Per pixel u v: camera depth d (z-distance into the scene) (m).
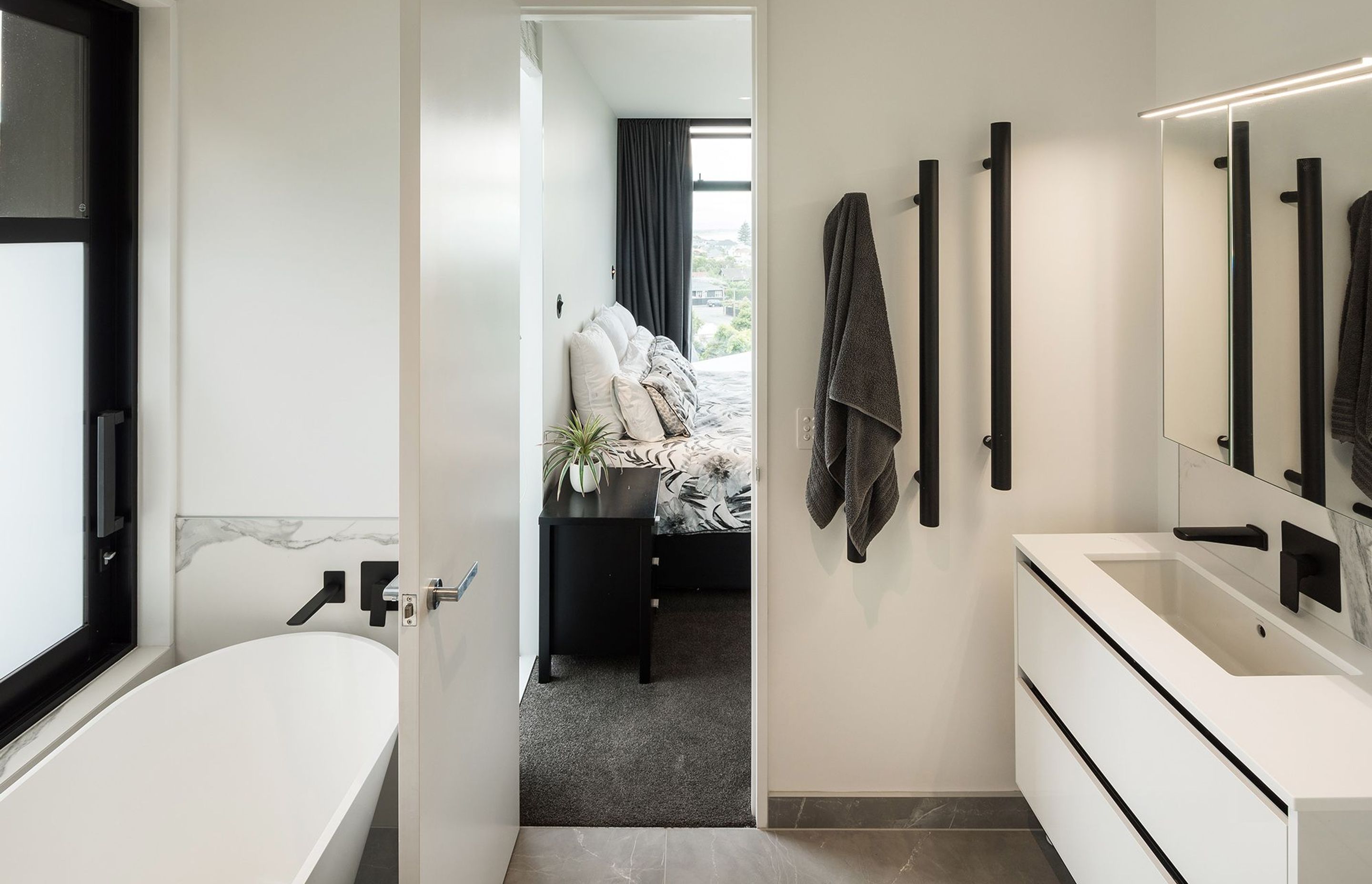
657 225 6.06
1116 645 1.50
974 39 2.02
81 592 1.90
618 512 3.00
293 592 2.07
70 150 1.80
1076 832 1.65
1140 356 2.07
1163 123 1.86
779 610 2.15
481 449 1.68
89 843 1.56
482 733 1.73
